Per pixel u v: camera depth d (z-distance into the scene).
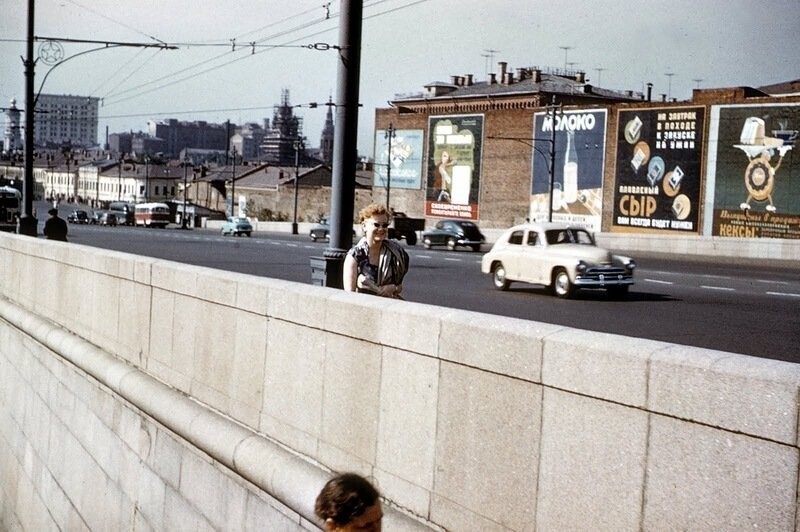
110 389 9.76
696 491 3.62
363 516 3.36
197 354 8.05
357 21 10.87
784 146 59.16
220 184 146.50
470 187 83.38
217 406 7.64
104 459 9.88
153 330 9.02
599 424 4.05
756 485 3.41
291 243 56.50
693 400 3.63
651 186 66.56
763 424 3.39
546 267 23.44
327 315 6.12
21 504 13.58
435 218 87.50
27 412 13.46
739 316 18.02
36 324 12.72
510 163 79.25
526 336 4.46
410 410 5.29
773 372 3.39
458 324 4.91
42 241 13.44
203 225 116.56
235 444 6.87
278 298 6.75
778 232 59.41
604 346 4.04
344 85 10.89
